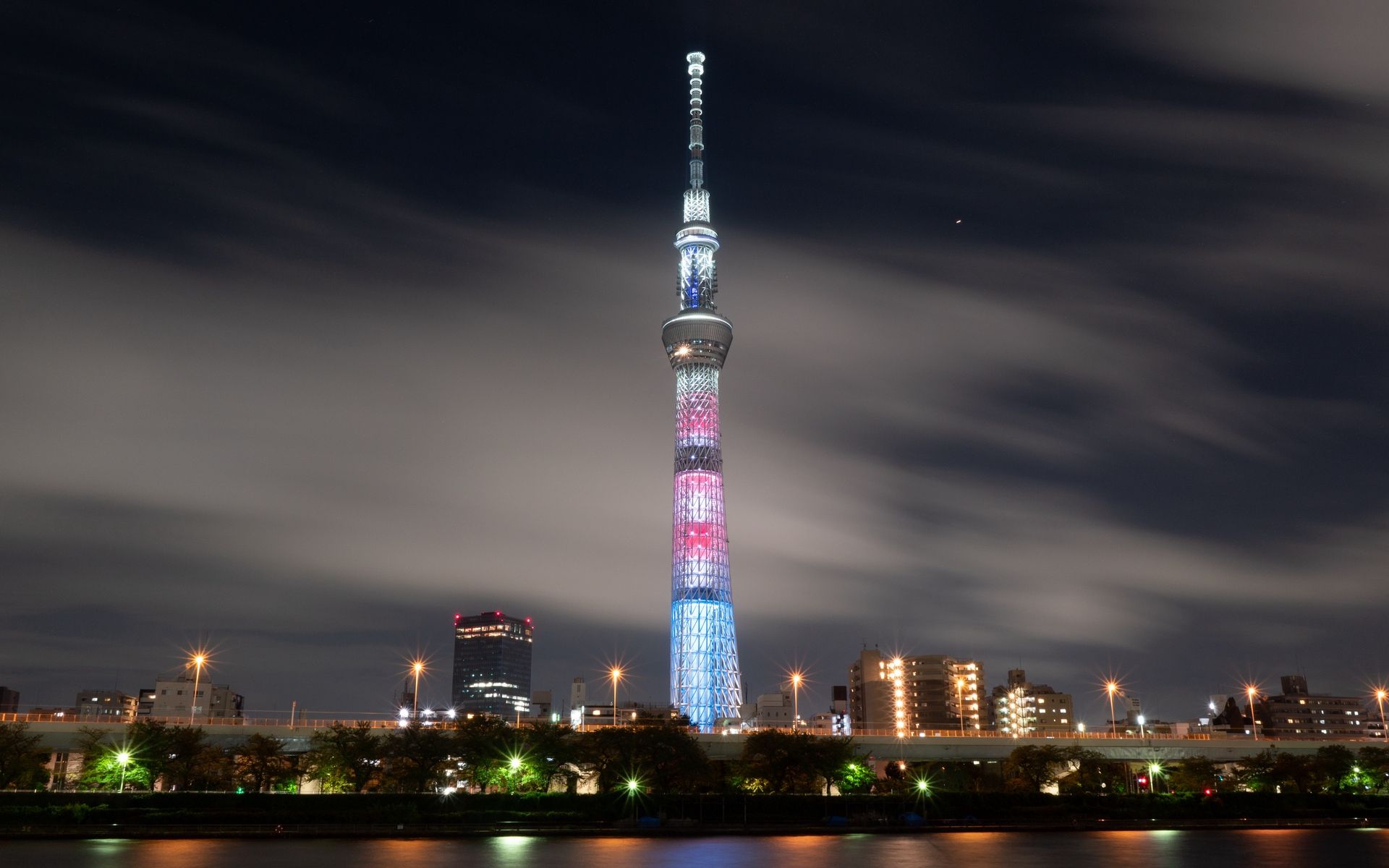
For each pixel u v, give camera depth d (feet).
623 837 486.38
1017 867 369.50
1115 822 553.23
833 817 536.83
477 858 390.01
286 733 573.74
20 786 529.45
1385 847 449.06
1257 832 533.55
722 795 539.70
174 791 525.75
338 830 472.85
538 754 554.05
